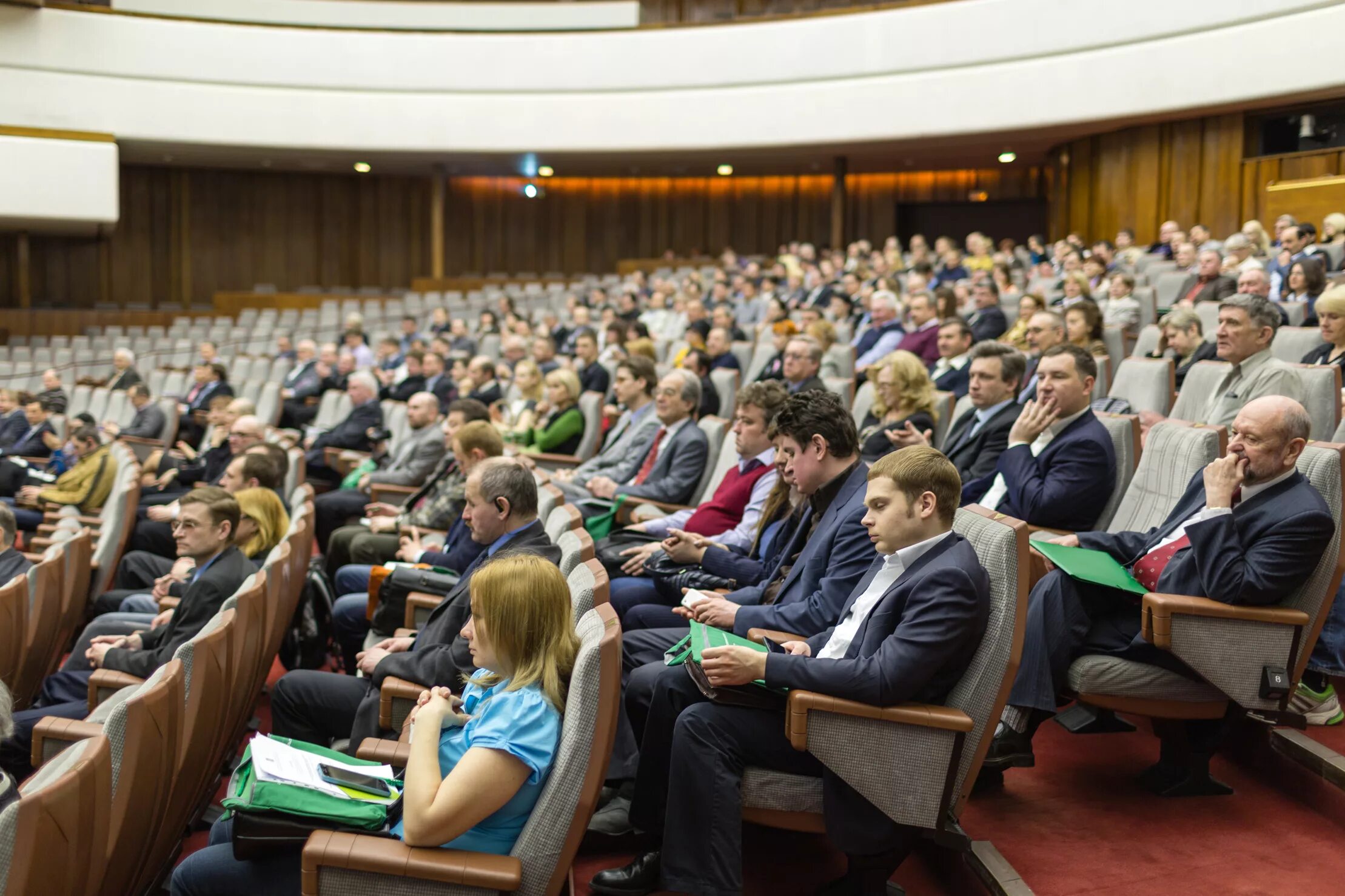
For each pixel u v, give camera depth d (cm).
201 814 275
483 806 168
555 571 182
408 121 1344
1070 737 295
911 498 205
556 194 1702
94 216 1244
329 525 539
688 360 606
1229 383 368
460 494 429
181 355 1187
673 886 201
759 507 334
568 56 1316
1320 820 243
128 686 276
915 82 1162
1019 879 207
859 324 801
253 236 1645
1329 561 235
